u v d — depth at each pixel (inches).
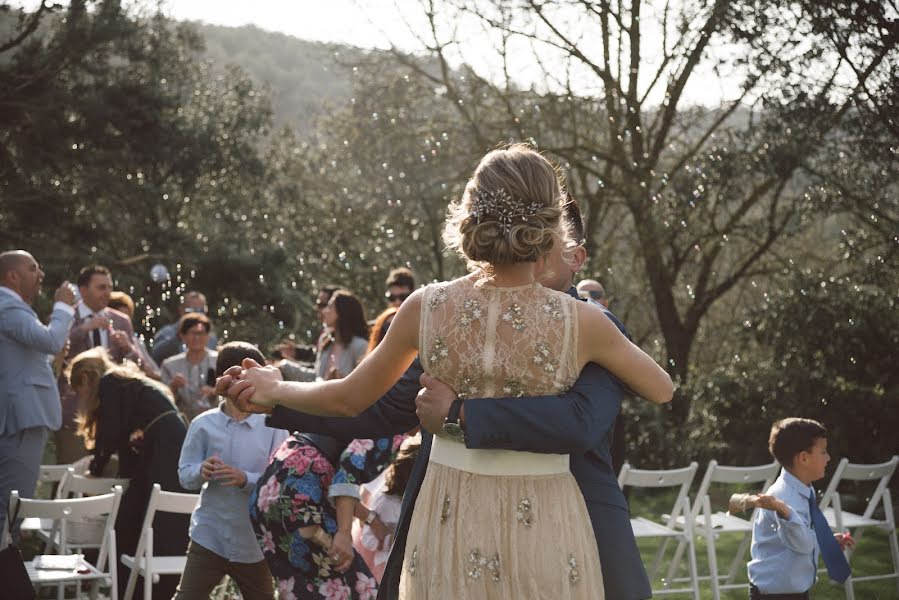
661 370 88.7
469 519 84.5
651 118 543.8
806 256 517.7
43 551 280.1
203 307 393.7
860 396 405.4
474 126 561.9
